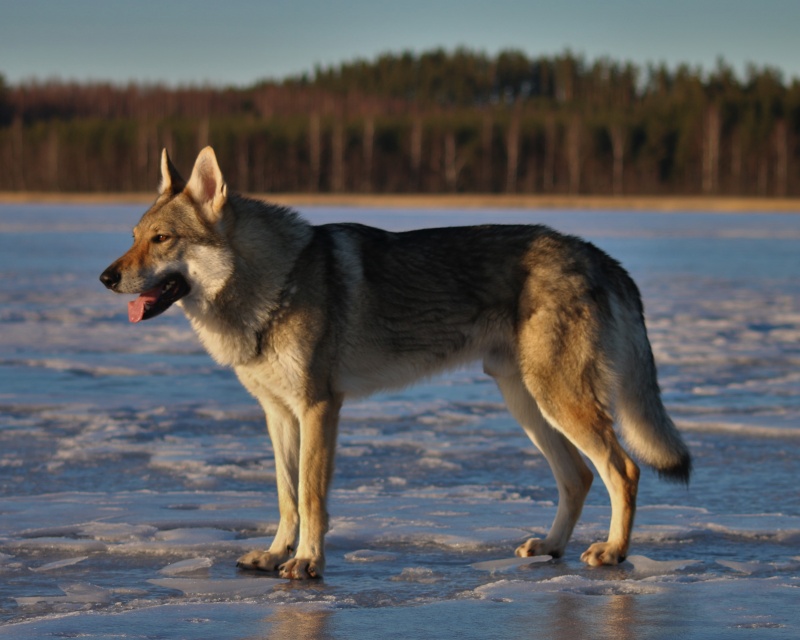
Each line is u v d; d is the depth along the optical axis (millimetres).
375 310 14203
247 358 13867
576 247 14500
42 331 36219
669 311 41594
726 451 20172
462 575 13031
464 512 15922
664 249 71688
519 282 14289
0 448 20188
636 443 14695
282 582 12711
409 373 14641
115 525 14938
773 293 47969
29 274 55250
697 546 14305
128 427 22172
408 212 124062
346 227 14672
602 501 17234
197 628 10758
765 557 13688
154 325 38750
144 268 13773
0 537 14398
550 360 13938
